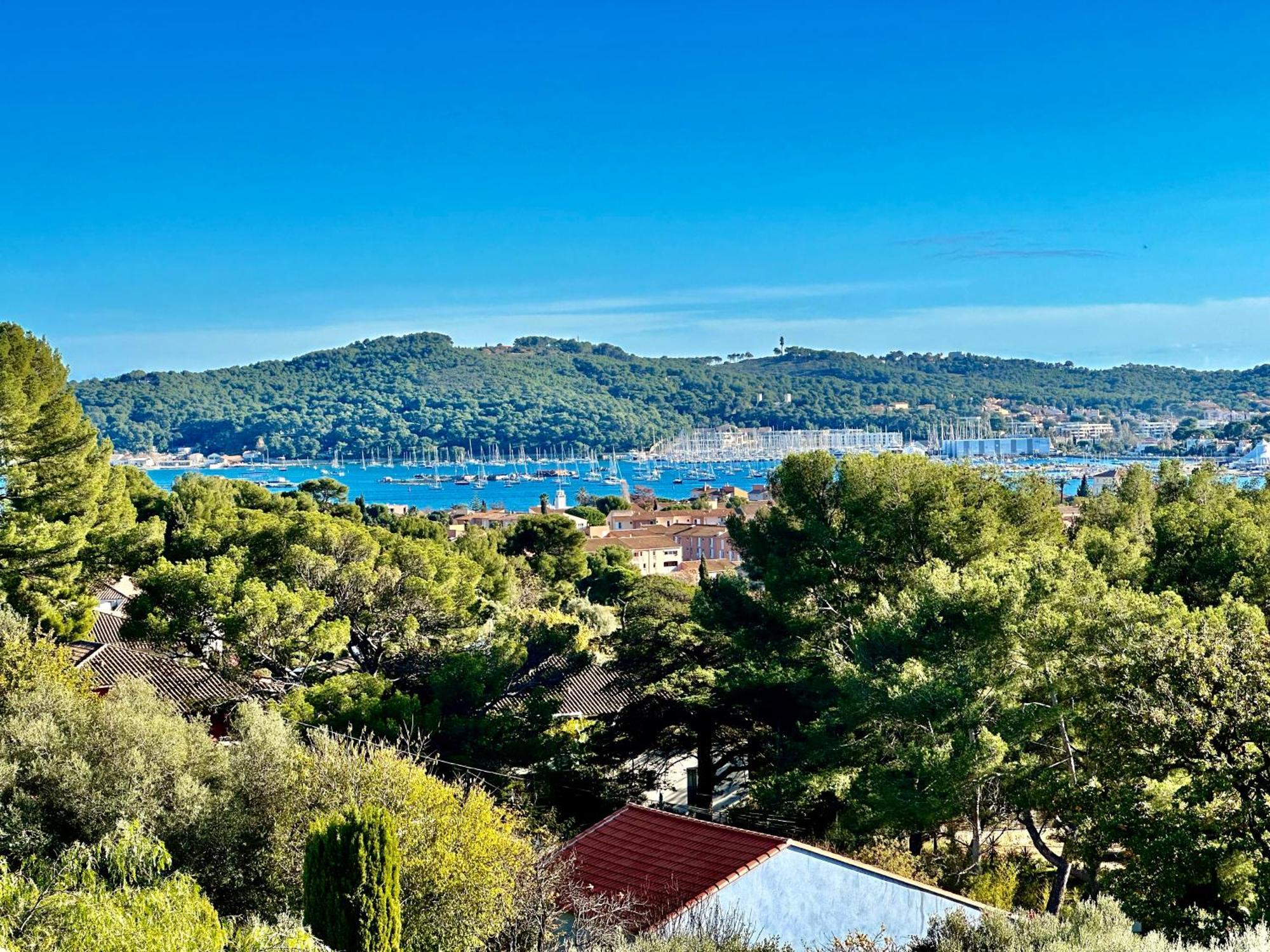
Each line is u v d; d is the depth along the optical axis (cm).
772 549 3872
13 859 1603
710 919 1634
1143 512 4922
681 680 3212
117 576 4331
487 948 1695
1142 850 1931
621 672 3769
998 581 2644
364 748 1938
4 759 1752
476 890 1661
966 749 2344
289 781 1809
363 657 4109
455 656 3325
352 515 9969
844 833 2739
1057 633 2350
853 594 3650
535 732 3134
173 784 1816
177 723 1962
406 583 4131
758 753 3400
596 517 16850
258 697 3559
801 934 1812
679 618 3700
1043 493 3872
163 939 1168
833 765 2839
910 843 2889
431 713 3038
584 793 3067
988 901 2330
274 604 3531
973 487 3809
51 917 1170
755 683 3112
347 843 1466
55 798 1720
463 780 2775
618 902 1734
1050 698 2569
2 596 3516
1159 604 2338
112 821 1703
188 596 3619
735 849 1853
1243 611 2172
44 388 4175
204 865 1712
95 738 1841
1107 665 2139
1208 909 1942
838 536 3688
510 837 1778
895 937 1920
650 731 3241
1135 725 2023
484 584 6200
